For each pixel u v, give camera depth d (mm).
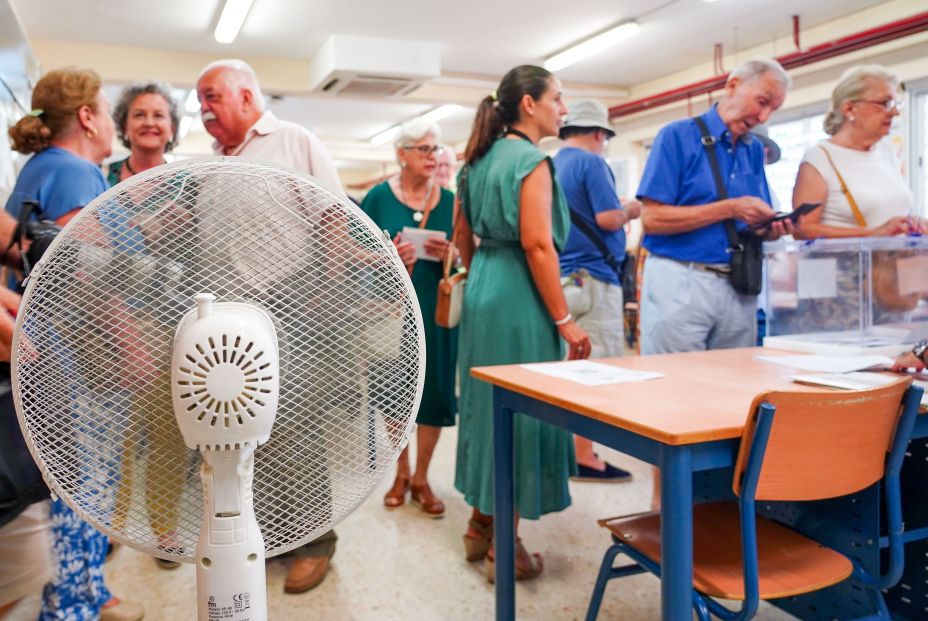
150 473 618
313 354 634
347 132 9742
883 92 2029
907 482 1528
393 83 5730
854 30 4961
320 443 650
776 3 4773
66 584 1424
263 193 605
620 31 5129
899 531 1188
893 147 2252
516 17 4980
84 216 568
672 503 1023
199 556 590
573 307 2711
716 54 5902
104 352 587
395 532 2281
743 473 1040
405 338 668
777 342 1916
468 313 1888
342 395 650
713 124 2160
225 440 559
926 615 1526
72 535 1419
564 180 2730
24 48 3346
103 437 599
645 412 1134
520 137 1855
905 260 1702
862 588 1394
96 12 4668
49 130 1555
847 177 2096
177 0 4480
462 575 1975
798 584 1154
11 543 1326
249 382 551
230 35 5039
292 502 654
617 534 1363
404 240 2371
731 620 1105
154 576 1999
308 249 621
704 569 1203
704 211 2086
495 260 1843
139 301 586
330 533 1923
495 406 1530
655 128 6977
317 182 617
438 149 2639
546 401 1295
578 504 2525
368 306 647
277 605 1805
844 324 1767
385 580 1944
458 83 6578
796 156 5625
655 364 1647
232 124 1796
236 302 598
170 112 2322
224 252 599
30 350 571
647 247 2283
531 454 1747
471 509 2490
